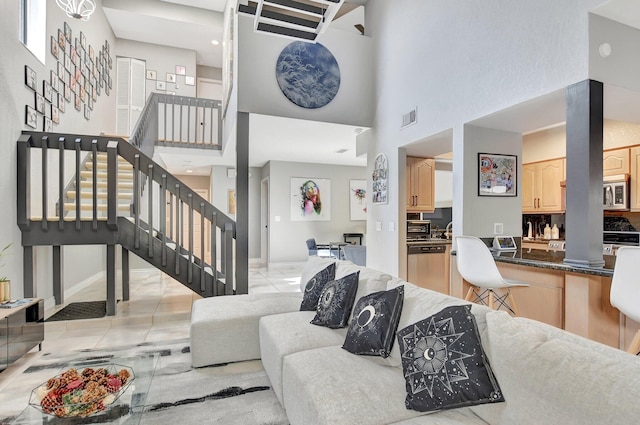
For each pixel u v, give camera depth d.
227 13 6.04
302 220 8.27
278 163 8.07
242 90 4.59
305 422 1.55
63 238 3.80
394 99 4.69
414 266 4.70
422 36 4.11
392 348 1.89
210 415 2.04
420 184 5.16
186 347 3.12
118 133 8.00
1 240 3.30
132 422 1.53
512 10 2.94
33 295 3.73
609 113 3.18
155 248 4.11
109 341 3.28
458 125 3.55
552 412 1.11
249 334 2.80
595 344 1.21
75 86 5.36
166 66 8.48
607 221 4.82
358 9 5.95
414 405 1.41
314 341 2.18
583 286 2.34
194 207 4.30
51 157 4.52
